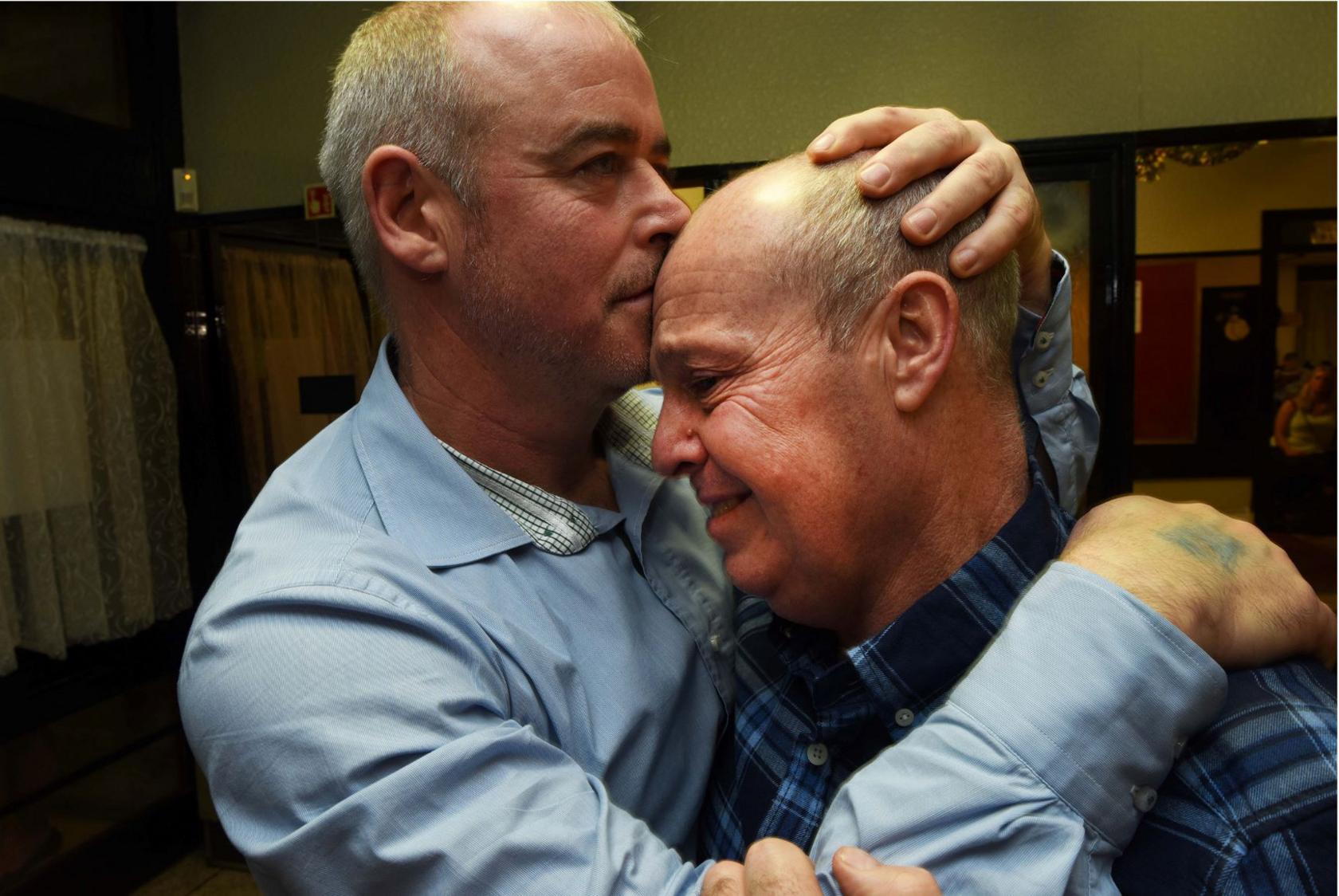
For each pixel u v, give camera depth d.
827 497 0.70
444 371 0.90
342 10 3.02
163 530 3.10
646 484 0.98
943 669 0.75
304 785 0.68
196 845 3.14
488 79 0.79
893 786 0.61
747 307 0.70
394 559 0.80
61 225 2.79
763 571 0.75
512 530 0.86
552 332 0.83
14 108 2.59
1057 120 2.69
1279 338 6.04
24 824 2.62
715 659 0.96
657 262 0.84
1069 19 2.66
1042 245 0.90
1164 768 0.61
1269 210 6.02
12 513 2.59
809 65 2.79
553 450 0.94
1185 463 6.26
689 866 0.66
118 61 3.01
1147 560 0.65
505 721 0.73
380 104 0.84
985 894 0.57
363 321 3.09
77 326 2.81
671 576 0.97
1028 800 0.58
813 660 0.84
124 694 2.96
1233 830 0.60
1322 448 5.86
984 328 0.74
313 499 0.87
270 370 3.17
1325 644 0.70
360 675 0.71
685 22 2.85
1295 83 2.57
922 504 0.75
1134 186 2.66
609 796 0.82
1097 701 0.59
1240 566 0.67
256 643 0.73
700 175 2.88
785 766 0.84
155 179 3.10
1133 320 2.71
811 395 0.70
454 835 0.64
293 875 0.68
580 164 0.80
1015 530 0.76
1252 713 0.63
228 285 3.18
